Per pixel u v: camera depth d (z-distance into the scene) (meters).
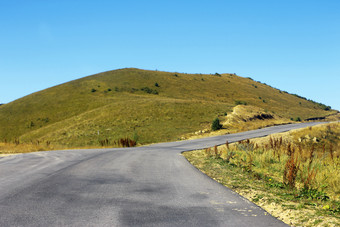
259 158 13.11
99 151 19.08
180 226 4.36
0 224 4.27
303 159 13.12
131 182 7.90
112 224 4.37
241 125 47.78
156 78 115.88
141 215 4.88
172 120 53.28
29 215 4.74
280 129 38.34
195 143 25.95
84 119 60.91
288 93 148.62
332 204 6.18
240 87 123.56
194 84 114.75
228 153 15.45
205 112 59.22
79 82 108.06
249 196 6.72
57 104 83.38
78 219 4.58
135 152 17.95
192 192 6.80
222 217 4.89
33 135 59.31
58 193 6.41
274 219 4.90
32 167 10.66
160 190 6.96
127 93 92.94
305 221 4.93
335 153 15.41
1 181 7.77
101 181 7.97
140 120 53.91
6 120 76.12
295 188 7.56
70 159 13.56
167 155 15.84
